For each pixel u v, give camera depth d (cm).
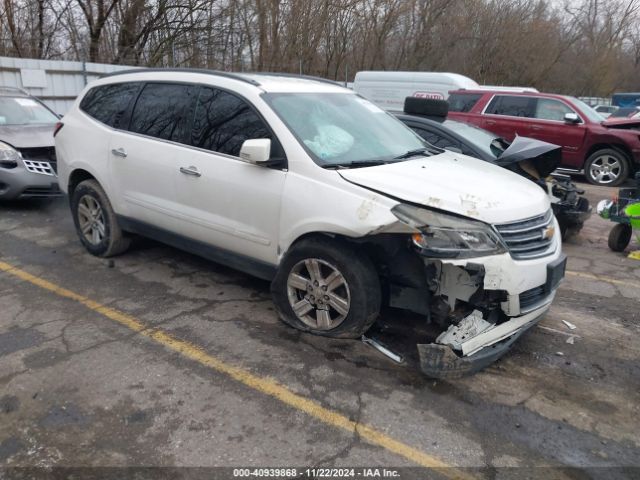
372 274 346
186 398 308
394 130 457
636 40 4369
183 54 1705
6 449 265
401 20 2445
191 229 433
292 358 353
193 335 380
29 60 1105
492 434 289
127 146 468
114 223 506
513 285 318
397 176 350
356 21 2180
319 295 364
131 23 1625
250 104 396
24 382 319
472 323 328
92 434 277
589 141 1071
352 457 267
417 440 281
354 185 341
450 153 463
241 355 355
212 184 405
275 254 383
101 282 470
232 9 1688
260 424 289
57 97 1178
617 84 4294
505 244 320
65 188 544
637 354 381
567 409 313
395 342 377
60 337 373
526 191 367
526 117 1124
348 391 320
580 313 450
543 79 3216
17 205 724
